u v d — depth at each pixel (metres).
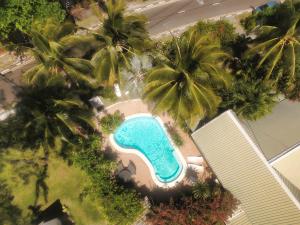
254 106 26.05
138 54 27.03
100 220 27.41
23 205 28.11
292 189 23.36
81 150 26.88
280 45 24.41
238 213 24.50
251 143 24.61
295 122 25.69
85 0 36.94
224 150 25.66
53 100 24.39
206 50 24.70
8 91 32.41
